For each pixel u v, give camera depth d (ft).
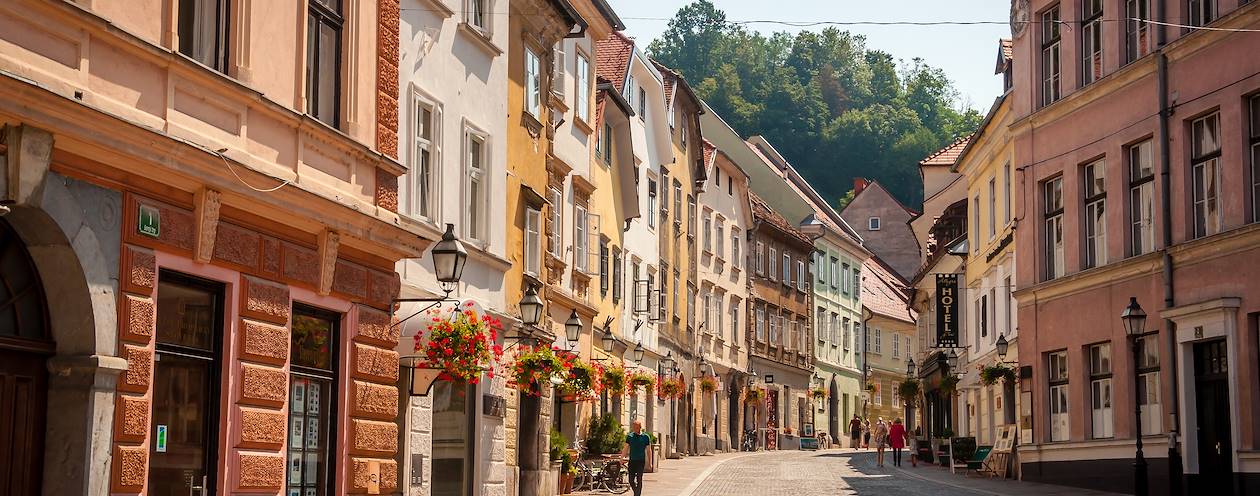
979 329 142.72
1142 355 92.68
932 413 187.21
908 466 155.63
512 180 82.53
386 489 54.95
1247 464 80.69
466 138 70.44
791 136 359.05
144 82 39.19
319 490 50.47
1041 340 105.50
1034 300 106.42
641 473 91.91
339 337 52.08
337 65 52.26
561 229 97.86
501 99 76.84
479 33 71.72
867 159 357.20
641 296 142.51
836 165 357.82
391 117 55.88
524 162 85.56
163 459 41.14
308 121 47.93
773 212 230.07
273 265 46.62
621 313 132.87
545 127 91.15
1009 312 123.24
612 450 110.83
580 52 106.11
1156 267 90.17
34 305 37.35
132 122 37.42
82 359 37.04
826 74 386.73
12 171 33.78
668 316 160.56
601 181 122.52
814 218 242.58
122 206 38.75
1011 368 114.01
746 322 206.90
